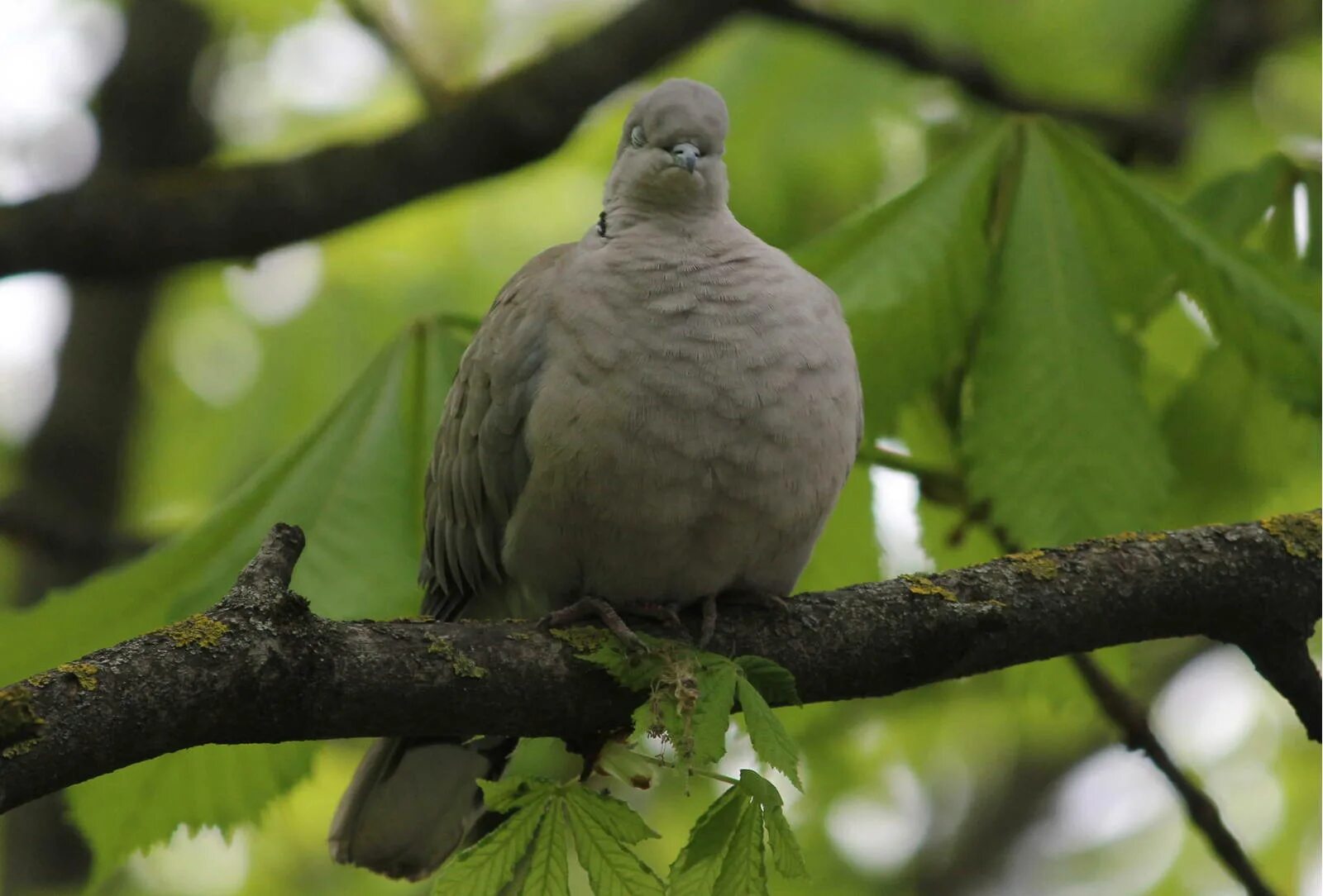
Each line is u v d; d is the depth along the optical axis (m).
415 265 13.75
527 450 7.39
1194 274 7.95
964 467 7.97
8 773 5.30
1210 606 7.11
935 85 13.78
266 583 5.88
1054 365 7.72
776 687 6.19
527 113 10.40
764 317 7.27
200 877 14.70
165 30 15.38
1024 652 7.02
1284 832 14.69
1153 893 15.23
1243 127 14.51
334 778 14.49
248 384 14.01
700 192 7.89
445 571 8.29
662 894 5.44
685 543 7.33
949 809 17.31
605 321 7.24
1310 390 7.91
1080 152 8.20
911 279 7.95
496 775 8.09
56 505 13.14
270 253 10.59
